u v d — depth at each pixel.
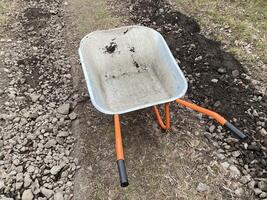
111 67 1.67
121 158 1.17
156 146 1.49
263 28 2.07
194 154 1.46
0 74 1.87
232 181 1.37
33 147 1.54
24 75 1.87
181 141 1.51
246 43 1.97
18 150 1.53
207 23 2.11
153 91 1.60
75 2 2.37
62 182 1.41
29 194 1.36
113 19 2.20
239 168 1.42
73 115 1.65
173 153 1.47
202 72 1.81
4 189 1.39
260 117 1.58
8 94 1.77
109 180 1.39
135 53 1.67
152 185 1.36
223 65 1.84
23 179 1.42
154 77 1.65
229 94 1.69
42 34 2.14
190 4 2.26
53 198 1.36
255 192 1.33
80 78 1.83
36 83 1.83
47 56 1.99
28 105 1.72
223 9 2.21
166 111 1.43
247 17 2.15
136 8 2.28
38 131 1.60
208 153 1.46
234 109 1.62
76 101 1.71
